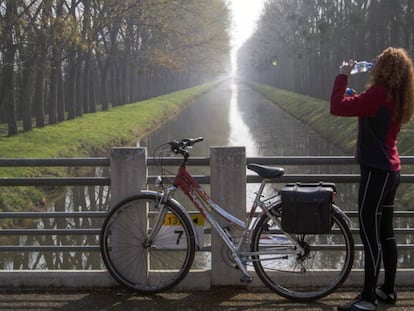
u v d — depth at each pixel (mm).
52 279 4938
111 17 31672
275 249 4500
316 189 4238
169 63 51219
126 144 30562
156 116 45188
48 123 33938
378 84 4066
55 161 4949
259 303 4566
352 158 4938
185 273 4652
